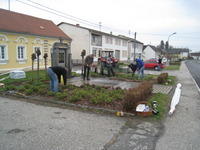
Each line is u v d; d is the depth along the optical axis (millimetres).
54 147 3518
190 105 6676
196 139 3947
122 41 44688
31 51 18547
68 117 5191
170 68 27172
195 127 4609
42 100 6902
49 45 20922
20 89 8133
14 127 4434
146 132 4277
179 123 4879
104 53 20859
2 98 7340
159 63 24312
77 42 31578
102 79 12352
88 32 30641
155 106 5613
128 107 5574
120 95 6922
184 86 11023
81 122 4828
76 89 8102
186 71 22891
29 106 6250
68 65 12492
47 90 7906
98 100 6293
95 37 32938
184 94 8617
